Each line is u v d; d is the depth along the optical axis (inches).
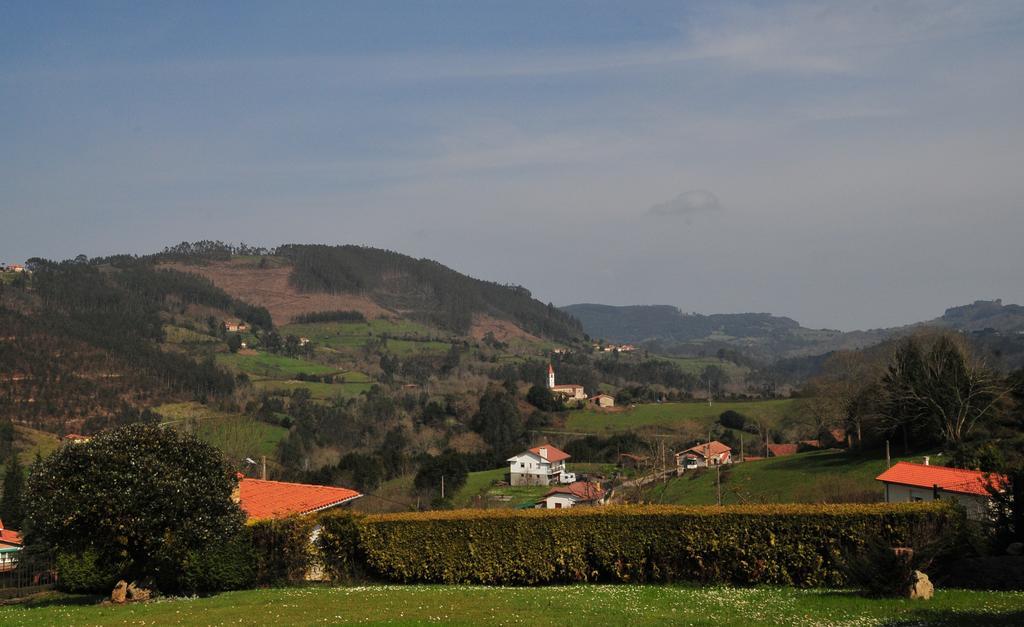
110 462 776.9
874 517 746.8
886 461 2164.1
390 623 563.2
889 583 621.3
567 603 635.5
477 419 4074.8
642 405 4640.8
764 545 766.5
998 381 2151.8
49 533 764.6
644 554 805.9
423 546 869.8
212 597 784.9
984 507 850.8
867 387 2596.0
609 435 3865.7
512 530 844.6
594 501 2070.6
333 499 1209.4
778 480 2256.4
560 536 829.2
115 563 822.5
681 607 607.5
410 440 3725.4
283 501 1162.6
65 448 805.9
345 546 900.0
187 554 820.6
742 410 4170.8
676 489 2399.1
